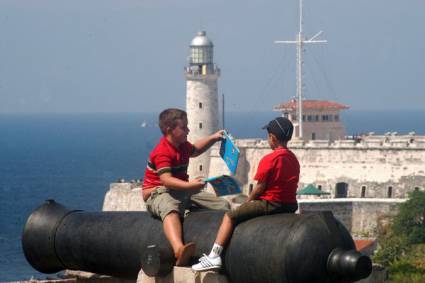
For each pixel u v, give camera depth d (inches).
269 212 991.0
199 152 1089.4
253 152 6594.5
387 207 5723.4
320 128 7504.9
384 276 1213.1
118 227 1084.5
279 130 1005.2
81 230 1112.8
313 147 6535.4
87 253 1107.9
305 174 6555.1
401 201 5708.7
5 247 6323.8
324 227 952.3
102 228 1095.6
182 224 1035.9
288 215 978.1
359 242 4987.7
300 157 6574.8
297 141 6584.6
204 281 995.3
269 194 992.9
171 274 1029.2
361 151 6397.6
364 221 5762.8
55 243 1132.5
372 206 5762.8
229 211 1003.3
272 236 959.6
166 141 1067.3
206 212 1042.1
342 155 6451.8
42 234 1143.0
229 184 1049.5
